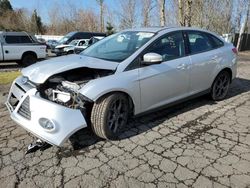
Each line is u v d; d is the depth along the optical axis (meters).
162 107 4.44
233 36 24.72
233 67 5.68
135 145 3.71
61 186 2.86
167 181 2.96
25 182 2.91
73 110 3.33
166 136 3.99
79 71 3.77
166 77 4.29
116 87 3.63
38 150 3.53
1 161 3.28
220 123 4.50
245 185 2.91
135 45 4.24
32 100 3.34
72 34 19.75
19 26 48.50
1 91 6.50
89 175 3.04
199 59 4.87
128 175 3.05
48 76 3.48
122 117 3.90
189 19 12.00
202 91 5.17
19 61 12.46
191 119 4.64
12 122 4.39
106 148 3.61
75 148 3.59
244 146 3.73
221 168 3.21
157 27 4.82
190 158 3.40
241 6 26.97
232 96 6.09
